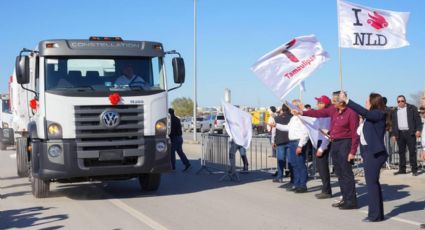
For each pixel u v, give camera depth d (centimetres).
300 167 1159
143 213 942
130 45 1084
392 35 1275
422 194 1100
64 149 1017
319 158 1078
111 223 859
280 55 1076
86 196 1159
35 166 1063
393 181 1288
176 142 1655
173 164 1659
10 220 896
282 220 862
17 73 1047
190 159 2138
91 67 1061
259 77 1068
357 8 1255
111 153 1034
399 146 1381
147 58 1100
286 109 1301
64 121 1021
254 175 1516
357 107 826
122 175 1099
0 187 1307
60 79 1040
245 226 821
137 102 1057
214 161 1620
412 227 797
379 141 832
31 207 1020
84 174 1032
